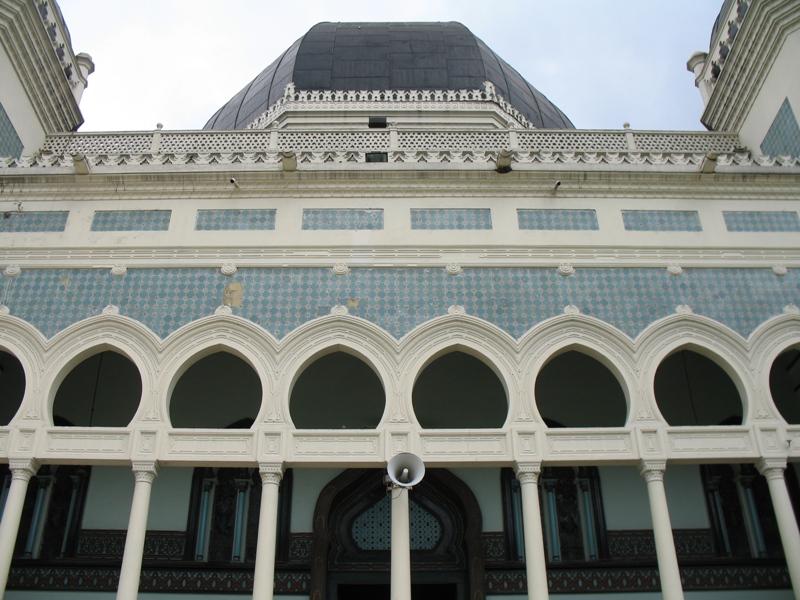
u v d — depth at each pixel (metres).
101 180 12.99
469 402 14.58
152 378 11.38
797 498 13.77
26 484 10.68
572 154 13.77
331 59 20.56
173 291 12.18
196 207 12.98
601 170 13.21
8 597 12.41
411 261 12.48
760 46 15.63
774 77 15.49
